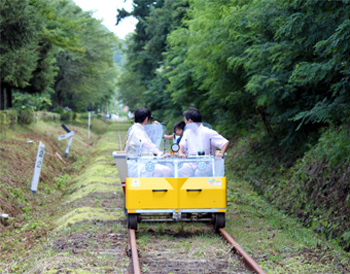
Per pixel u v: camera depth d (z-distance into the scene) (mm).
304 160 11984
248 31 12859
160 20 42469
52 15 26469
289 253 7176
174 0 39312
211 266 6512
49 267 6156
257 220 9914
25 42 20438
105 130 62812
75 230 8680
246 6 12062
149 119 9156
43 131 29219
